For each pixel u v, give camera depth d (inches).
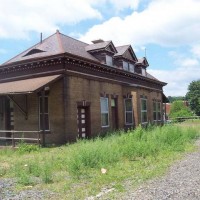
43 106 718.5
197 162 457.7
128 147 553.0
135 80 1194.6
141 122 1199.6
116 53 1080.8
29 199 307.9
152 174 385.1
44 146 710.5
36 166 441.4
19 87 758.5
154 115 1401.3
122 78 1085.8
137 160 498.9
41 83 735.1
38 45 929.5
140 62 1267.2
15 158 561.0
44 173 401.4
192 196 281.0
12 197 316.5
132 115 1123.9
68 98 781.3
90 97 879.7
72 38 1025.5
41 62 808.9
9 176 415.5
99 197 299.1
